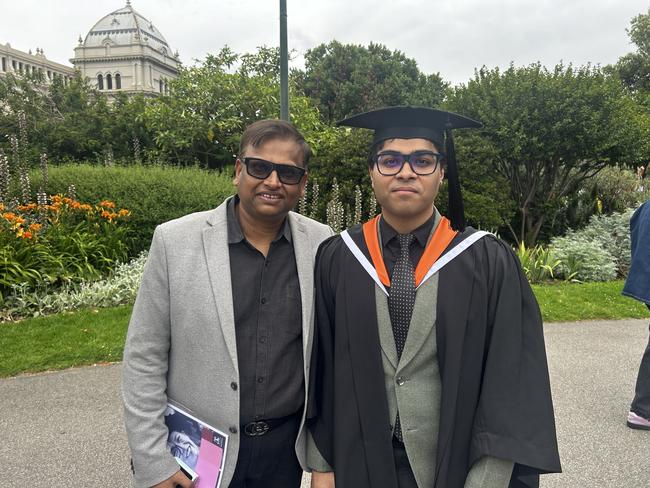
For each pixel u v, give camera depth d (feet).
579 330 19.16
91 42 234.58
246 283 5.70
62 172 29.35
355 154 33.71
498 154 34.24
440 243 5.76
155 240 5.77
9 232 21.80
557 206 37.01
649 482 9.60
